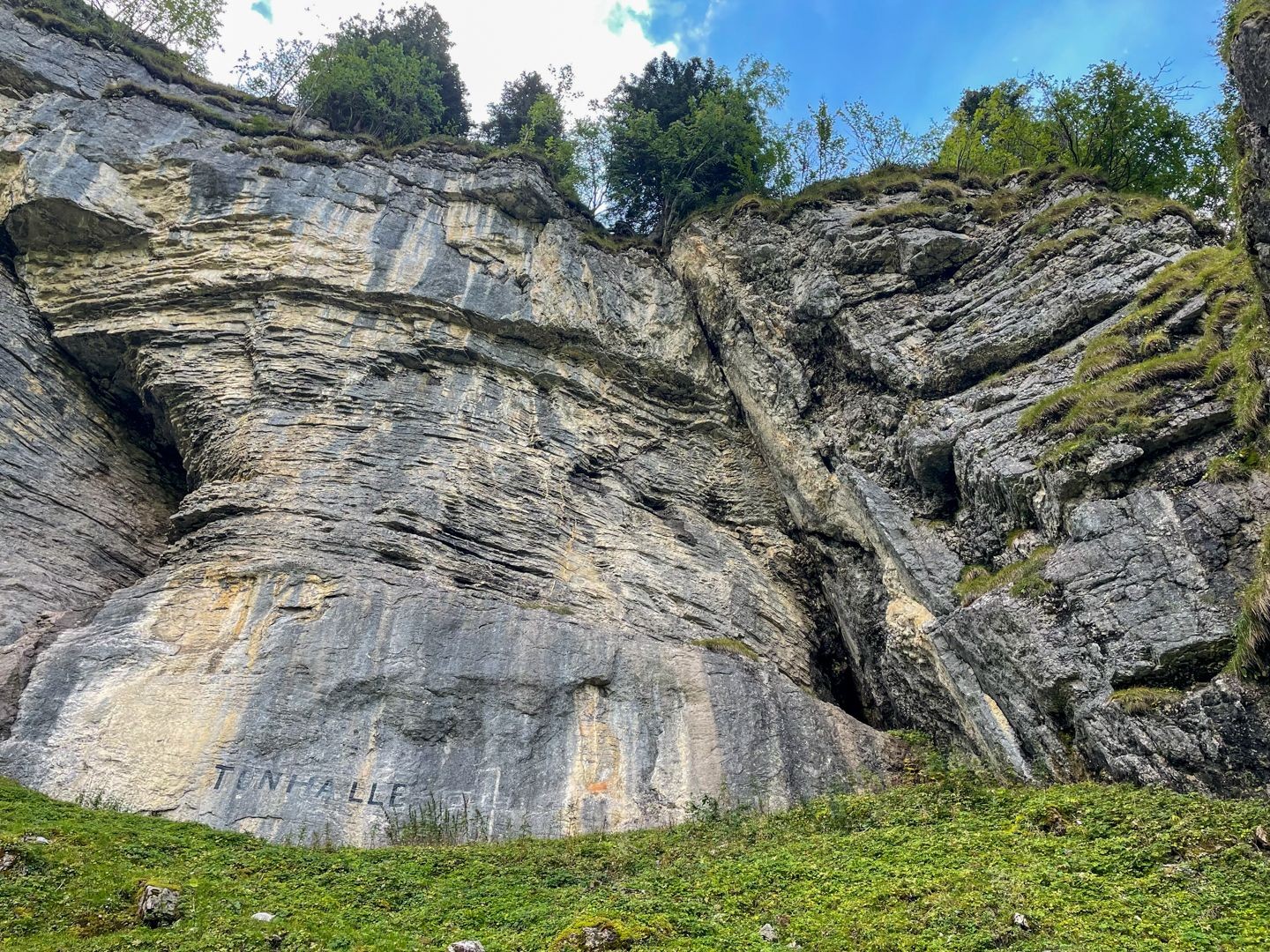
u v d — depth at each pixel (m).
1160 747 14.07
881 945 10.27
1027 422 18.81
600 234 29.75
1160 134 28.89
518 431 23.39
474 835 15.65
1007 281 22.39
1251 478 15.31
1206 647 14.41
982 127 31.98
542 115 35.31
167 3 33.44
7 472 20.17
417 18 41.59
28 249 23.38
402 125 34.53
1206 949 9.58
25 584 18.70
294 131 27.25
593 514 22.98
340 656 17.08
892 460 21.59
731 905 11.91
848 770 18.81
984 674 17.38
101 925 10.53
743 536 25.09
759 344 26.00
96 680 15.99
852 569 22.86
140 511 22.55
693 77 36.09
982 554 19.22
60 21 27.34
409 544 19.59
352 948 10.42
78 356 23.08
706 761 17.95
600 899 12.23
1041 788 15.36
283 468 20.42
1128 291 20.11
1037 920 10.38
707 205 31.16
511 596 19.98
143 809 14.51
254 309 23.34
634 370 26.59
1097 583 15.97
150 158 24.44
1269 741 13.02
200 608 17.47
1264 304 15.61
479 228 26.56
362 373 22.73
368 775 15.80
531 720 17.50
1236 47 14.35
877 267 24.56
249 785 15.16
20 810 13.12
